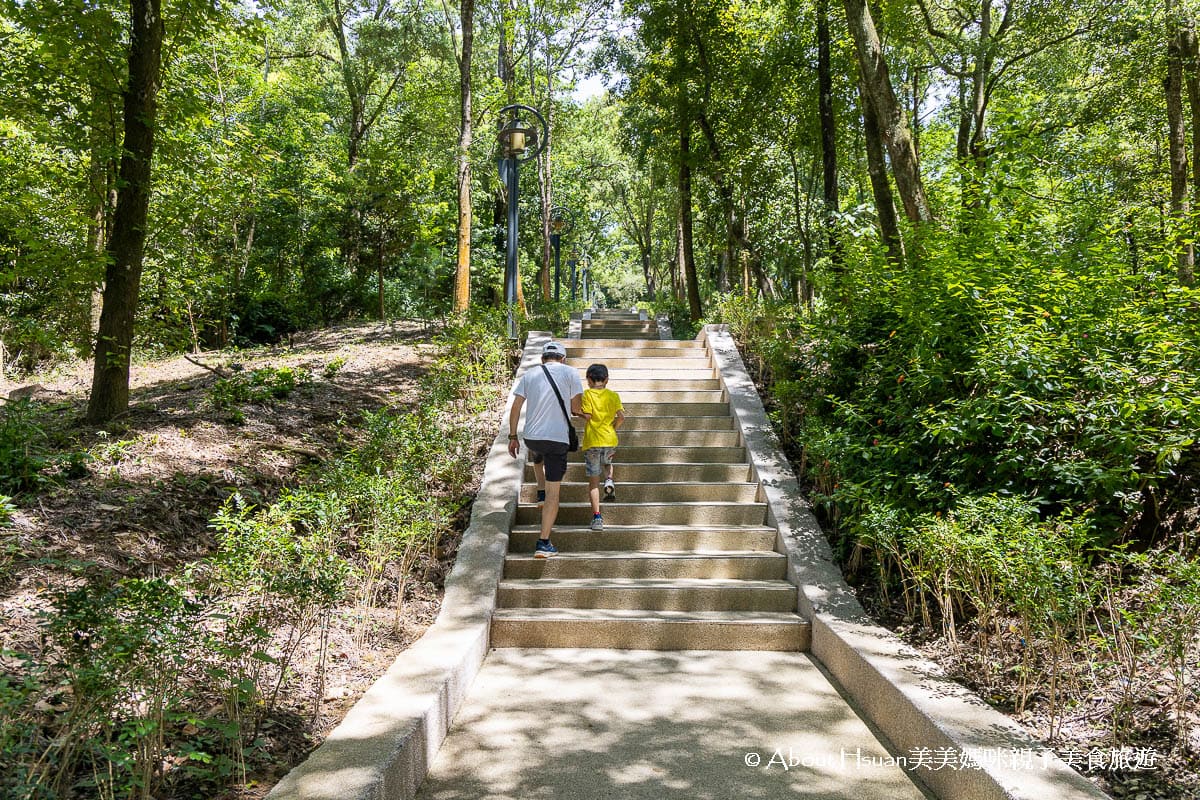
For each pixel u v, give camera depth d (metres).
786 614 5.50
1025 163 6.56
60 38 6.74
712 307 20.30
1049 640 3.52
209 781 2.82
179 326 12.23
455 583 5.52
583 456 7.66
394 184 19.30
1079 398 4.80
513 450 6.24
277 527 3.97
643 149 20.70
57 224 7.99
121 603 2.79
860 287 7.52
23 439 5.12
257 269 19.62
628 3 18.48
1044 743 3.17
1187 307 5.00
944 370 5.50
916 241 6.91
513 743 3.72
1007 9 16.14
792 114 20.39
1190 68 13.05
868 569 5.74
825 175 16.45
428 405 7.64
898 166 8.03
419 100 24.56
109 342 6.91
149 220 8.20
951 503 4.92
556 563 6.03
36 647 3.24
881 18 14.11
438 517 5.98
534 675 4.71
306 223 20.48
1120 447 4.23
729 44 18.67
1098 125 17.03
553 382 6.16
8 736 2.19
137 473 5.54
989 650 4.15
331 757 2.88
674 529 6.43
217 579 3.81
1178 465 4.55
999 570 3.61
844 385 7.33
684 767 3.49
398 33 22.52
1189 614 3.16
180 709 3.16
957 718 3.28
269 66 23.81
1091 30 14.67
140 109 6.89
